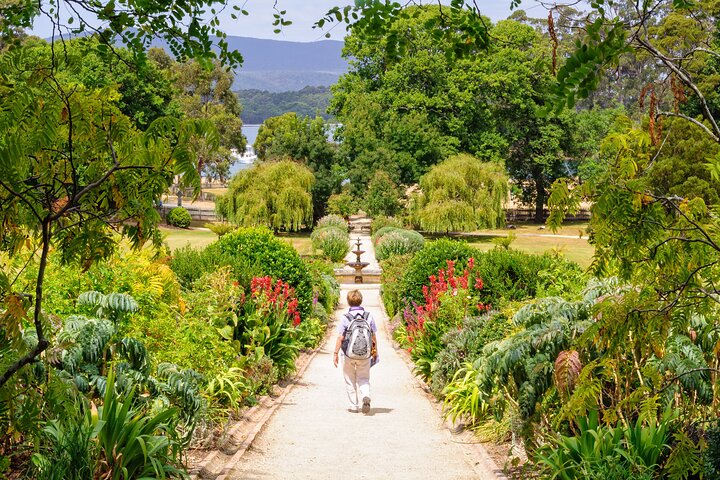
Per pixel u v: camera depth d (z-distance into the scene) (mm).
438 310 12922
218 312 11312
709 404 5809
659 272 4230
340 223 50500
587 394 4832
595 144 59000
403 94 56562
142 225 4473
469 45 4035
